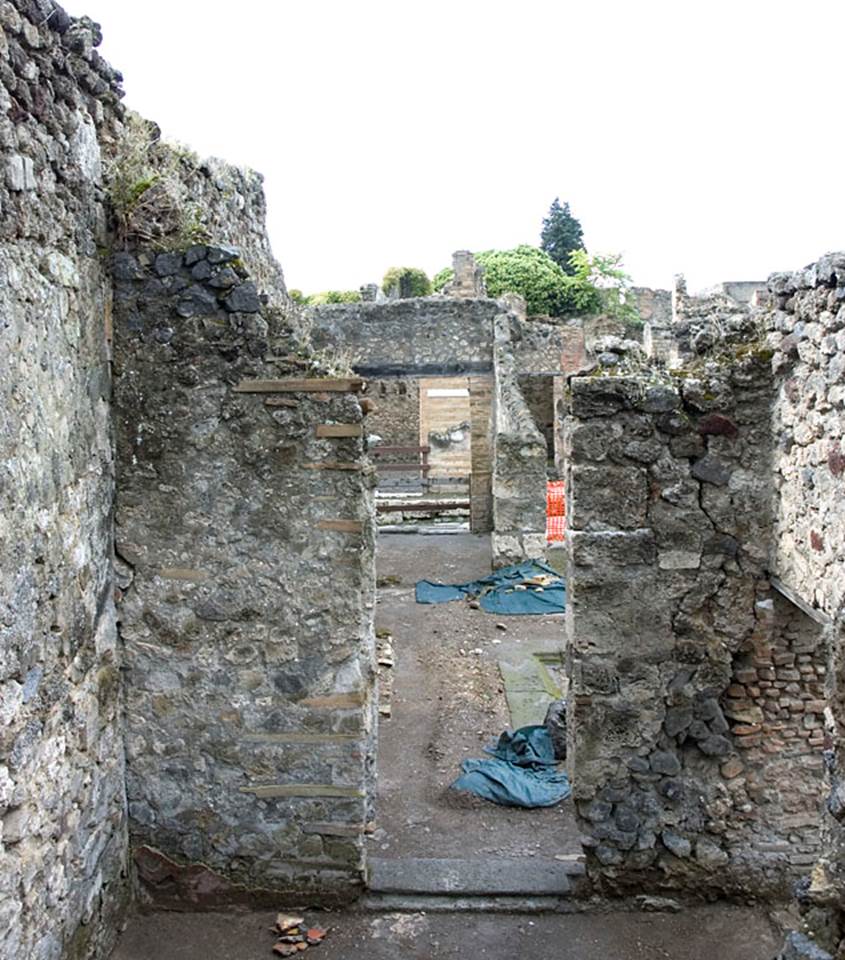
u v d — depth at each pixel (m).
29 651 3.84
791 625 5.07
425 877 5.36
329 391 4.88
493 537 13.69
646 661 5.14
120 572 5.02
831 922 3.38
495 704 8.88
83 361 4.52
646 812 5.19
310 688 5.06
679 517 5.04
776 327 4.80
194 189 6.06
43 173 4.01
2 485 3.59
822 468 4.20
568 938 4.95
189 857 5.19
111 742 4.91
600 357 5.25
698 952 4.81
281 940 4.91
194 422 4.94
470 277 23.52
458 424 22.30
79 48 4.43
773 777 5.18
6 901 3.61
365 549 5.11
